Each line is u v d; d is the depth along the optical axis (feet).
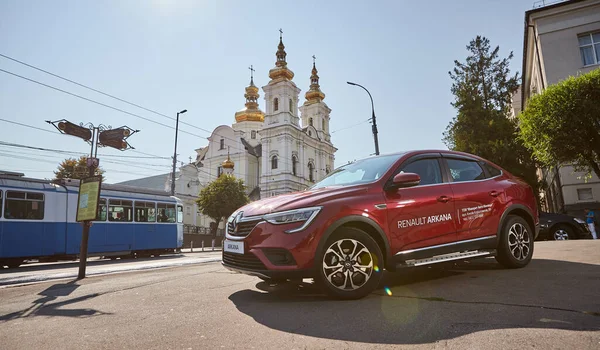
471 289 11.47
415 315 8.81
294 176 153.58
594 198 52.42
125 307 11.39
